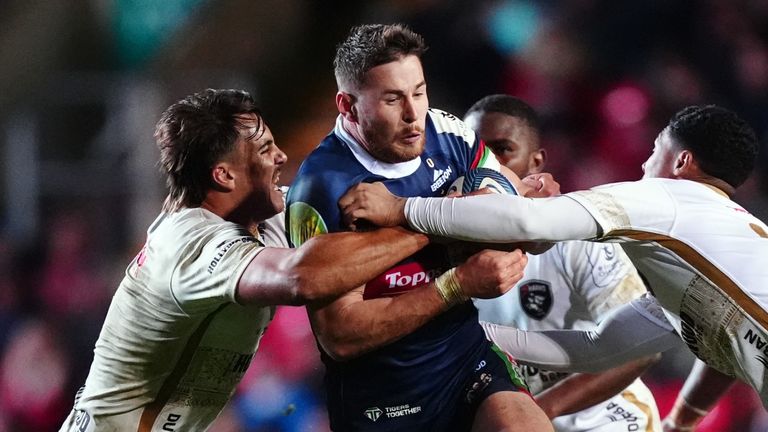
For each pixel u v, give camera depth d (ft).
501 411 48.78
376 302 47.83
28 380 101.35
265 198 53.88
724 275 48.96
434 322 50.03
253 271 47.44
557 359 55.52
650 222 49.26
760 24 132.26
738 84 129.08
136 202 115.65
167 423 54.70
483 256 47.44
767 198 116.37
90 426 54.75
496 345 53.67
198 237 50.47
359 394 50.88
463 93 131.64
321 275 45.78
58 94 119.44
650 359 58.80
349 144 49.62
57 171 116.37
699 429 88.79
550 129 124.77
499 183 51.85
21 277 110.52
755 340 48.88
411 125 47.78
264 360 96.63
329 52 151.23
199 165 52.60
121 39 146.30
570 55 131.34
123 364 53.72
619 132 123.75
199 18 149.28
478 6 134.92
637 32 131.75
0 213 117.60
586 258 60.34
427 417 50.83
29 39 144.15
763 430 88.89
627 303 57.11
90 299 108.78
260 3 152.66
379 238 47.21
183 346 52.60
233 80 126.31
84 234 113.19
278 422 94.84
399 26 48.47
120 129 118.11
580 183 120.16
